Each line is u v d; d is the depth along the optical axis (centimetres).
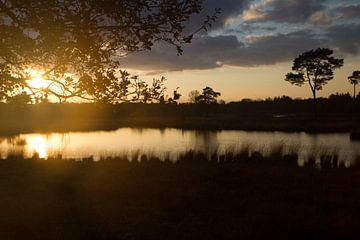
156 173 1480
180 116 7319
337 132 4288
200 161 1903
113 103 531
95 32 509
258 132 4456
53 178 1376
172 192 1133
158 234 757
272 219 830
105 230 770
